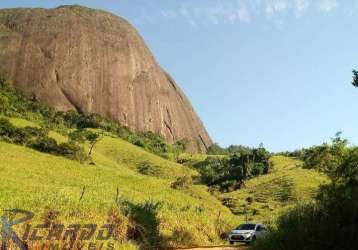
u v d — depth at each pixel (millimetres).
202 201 66500
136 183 68562
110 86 185500
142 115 187750
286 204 81750
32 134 84812
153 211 26812
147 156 130250
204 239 31797
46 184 51000
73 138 109562
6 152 68500
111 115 179250
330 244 12914
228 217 42375
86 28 197875
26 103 144250
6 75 164000
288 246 13984
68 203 25172
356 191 15875
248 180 111375
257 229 31281
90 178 65125
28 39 183750
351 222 13500
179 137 198250
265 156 120812
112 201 27734
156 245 24906
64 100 173000
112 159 124000
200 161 145875
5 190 37125
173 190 67125
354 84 19062
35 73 174500
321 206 15508
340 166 25188
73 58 184750
